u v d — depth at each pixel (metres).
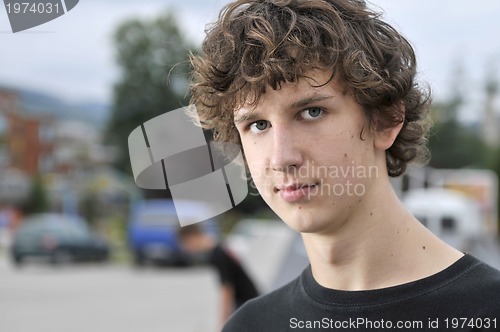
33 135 38.53
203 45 1.54
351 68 1.36
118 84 48.75
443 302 1.40
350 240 1.47
